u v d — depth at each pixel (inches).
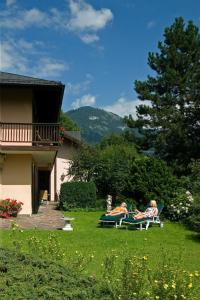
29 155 847.1
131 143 1573.6
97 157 1123.3
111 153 1135.6
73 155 1179.9
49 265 263.6
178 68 1477.6
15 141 814.5
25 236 567.5
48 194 1347.2
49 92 825.5
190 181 876.0
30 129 828.6
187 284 248.8
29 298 220.7
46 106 949.8
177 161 1381.6
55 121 1072.8
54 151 804.6
